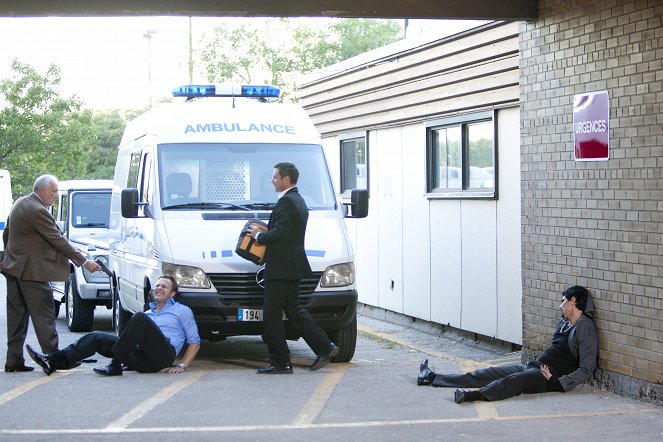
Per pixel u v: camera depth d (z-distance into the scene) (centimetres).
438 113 1448
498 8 987
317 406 830
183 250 1064
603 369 898
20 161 4184
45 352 1015
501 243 1278
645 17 837
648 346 838
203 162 1155
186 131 1179
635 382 854
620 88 872
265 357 1192
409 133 1570
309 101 2059
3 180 2978
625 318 867
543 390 879
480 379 917
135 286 1216
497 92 1271
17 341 1021
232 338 1411
